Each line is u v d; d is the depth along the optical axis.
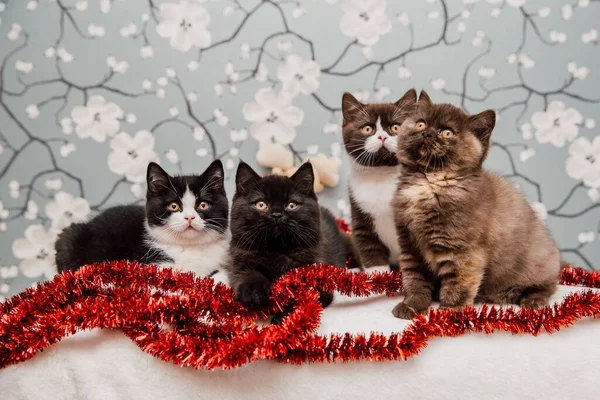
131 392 1.12
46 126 2.27
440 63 2.31
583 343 1.16
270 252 1.44
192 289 1.31
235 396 1.11
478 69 2.31
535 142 2.34
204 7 2.27
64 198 2.30
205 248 1.80
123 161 2.31
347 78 2.31
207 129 2.32
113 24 2.26
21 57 2.24
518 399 1.11
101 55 2.26
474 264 1.29
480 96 2.32
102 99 2.28
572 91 2.32
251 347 1.07
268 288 1.25
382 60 2.31
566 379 1.11
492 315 1.19
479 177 1.36
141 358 1.14
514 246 1.37
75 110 2.27
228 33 2.29
